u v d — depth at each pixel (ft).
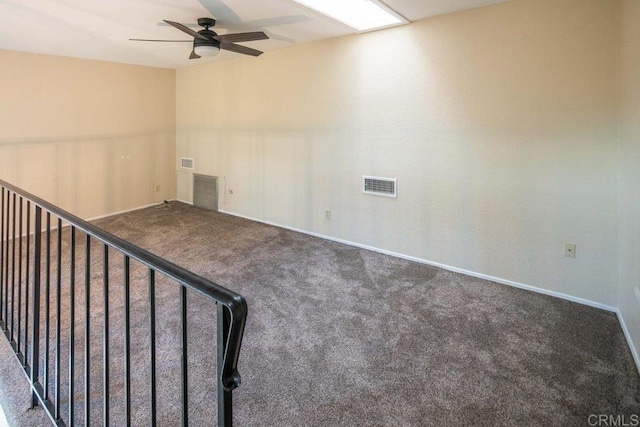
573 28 8.82
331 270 11.56
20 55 14.49
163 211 18.78
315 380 6.53
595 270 9.16
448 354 7.28
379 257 12.69
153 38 12.86
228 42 11.29
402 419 5.65
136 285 10.21
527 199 9.96
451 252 11.51
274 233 15.39
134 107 18.38
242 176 17.56
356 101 12.98
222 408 2.83
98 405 5.90
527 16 9.37
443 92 10.98
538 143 9.61
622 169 8.23
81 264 11.71
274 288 10.27
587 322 8.46
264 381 6.49
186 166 20.11
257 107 16.35
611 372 6.68
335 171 14.02
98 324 8.23
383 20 11.06
